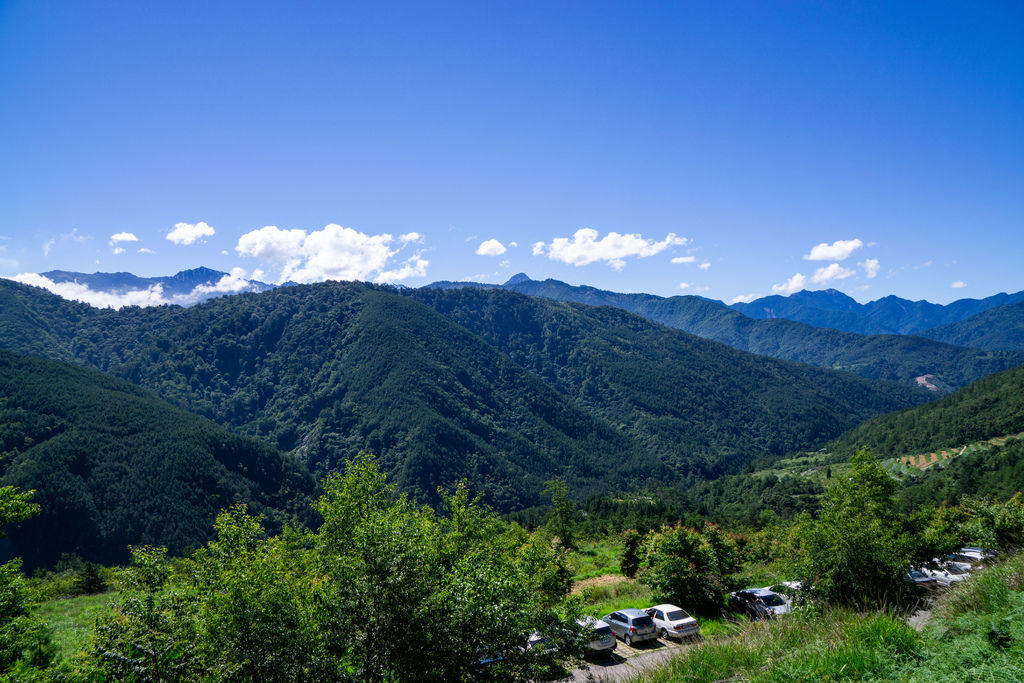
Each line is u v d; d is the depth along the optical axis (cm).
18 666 1011
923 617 751
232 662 725
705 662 633
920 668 509
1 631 1073
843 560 1378
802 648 609
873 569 1352
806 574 1480
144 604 947
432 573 787
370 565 739
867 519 1542
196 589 897
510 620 762
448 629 716
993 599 640
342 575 744
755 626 718
